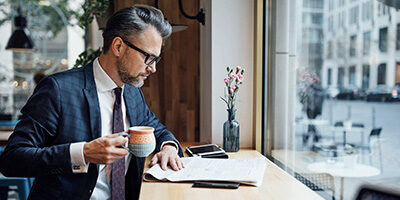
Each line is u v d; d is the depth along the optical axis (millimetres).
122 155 1075
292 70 1491
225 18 1774
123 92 1415
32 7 3705
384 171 848
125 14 1182
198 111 2428
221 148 1704
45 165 1043
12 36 3404
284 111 1573
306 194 1006
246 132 1825
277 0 1628
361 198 546
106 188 1317
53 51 3773
